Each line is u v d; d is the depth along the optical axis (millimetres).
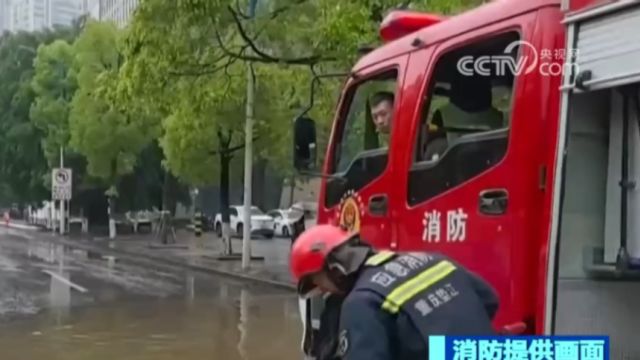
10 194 59562
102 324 14234
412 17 5883
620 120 4086
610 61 3834
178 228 54875
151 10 14797
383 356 3068
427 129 5219
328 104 16094
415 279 3209
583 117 4121
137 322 14445
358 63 6371
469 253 4629
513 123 4406
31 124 50969
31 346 12086
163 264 27547
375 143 5863
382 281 3197
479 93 4883
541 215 4180
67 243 41094
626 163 4047
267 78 22109
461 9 11320
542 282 4055
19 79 52406
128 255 32156
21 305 16844
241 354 11422
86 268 25984
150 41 15117
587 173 4121
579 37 4031
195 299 17812
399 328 3109
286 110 23672
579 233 4090
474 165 4684
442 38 5230
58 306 16688
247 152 23547
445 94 5113
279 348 11852
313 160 6406
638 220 3977
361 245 3471
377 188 5648
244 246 23578
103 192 51656
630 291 4137
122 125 36125
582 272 4078
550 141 4172
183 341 12492
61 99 43844
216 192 57531
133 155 37750
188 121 19516
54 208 56594
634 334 4125
